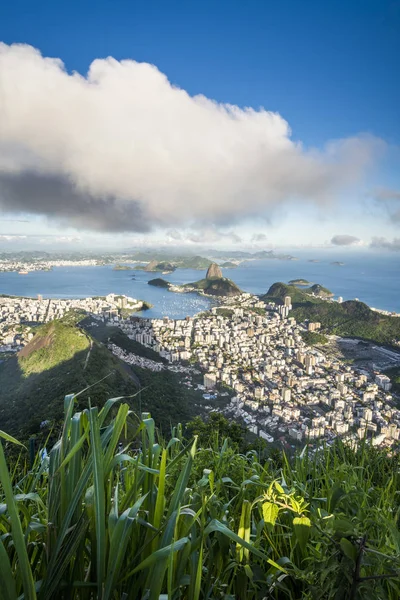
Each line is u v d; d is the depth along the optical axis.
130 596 0.80
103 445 0.89
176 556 0.84
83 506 0.85
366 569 0.91
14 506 0.65
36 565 0.87
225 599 0.92
